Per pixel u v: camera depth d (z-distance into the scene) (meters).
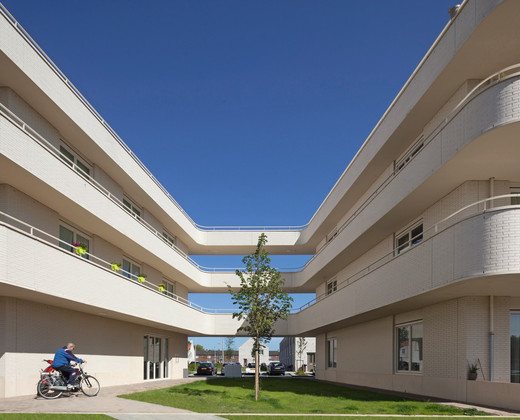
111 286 19.34
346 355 27.77
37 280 14.18
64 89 16.73
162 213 28.81
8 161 13.45
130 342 24.97
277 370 45.25
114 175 22.73
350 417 10.71
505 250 11.68
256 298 15.75
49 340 17.14
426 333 17.58
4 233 12.73
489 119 11.83
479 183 14.62
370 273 19.67
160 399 14.16
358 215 21.67
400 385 19.73
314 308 29.73
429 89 15.20
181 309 29.06
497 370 14.09
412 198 16.44
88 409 11.34
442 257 13.60
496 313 14.45
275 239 37.50
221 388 20.66
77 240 19.70
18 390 14.98
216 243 37.62
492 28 12.13
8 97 15.09
